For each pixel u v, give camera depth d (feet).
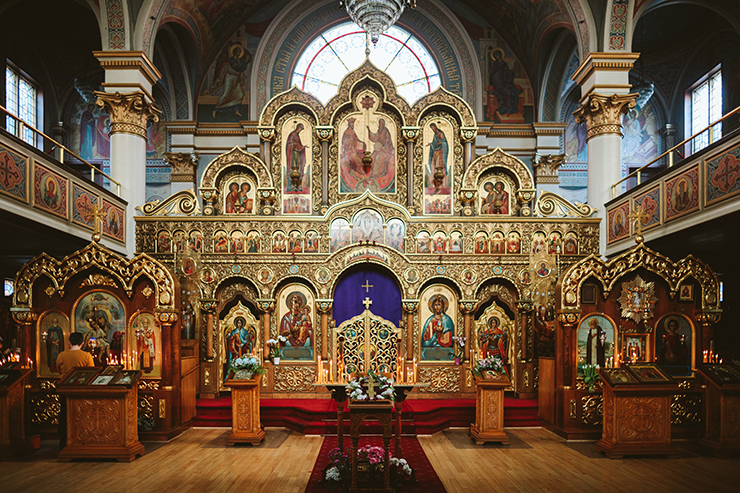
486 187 56.65
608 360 40.73
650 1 58.85
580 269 40.83
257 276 52.60
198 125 78.74
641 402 35.04
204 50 77.71
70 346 39.06
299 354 52.29
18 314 39.29
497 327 53.16
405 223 53.83
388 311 53.11
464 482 29.25
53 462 33.30
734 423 34.99
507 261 53.21
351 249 52.75
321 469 31.71
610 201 56.03
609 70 57.88
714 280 40.47
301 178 56.70
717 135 73.36
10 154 37.55
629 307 39.60
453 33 81.76
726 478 30.09
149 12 58.23
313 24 82.23
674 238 45.39
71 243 48.57
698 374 40.22
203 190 54.90
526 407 46.19
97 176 80.33
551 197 55.83
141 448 35.14
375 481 26.78
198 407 46.14
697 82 77.87
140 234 53.93
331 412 43.01
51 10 72.84
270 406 46.01
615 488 28.30
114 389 33.37
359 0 52.08
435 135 57.26
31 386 39.68
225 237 53.72
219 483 28.91
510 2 75.77
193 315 51.44
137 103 56.59
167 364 40.45
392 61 83.61
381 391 28.40
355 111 57.52
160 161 81.05
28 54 75.10
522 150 79.82
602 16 58.18
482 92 81.05
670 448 34.71
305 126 57.16
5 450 33.78
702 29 75.00
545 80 78.69
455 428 44.11
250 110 80.02
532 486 28.60
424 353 52.39
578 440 39.50
